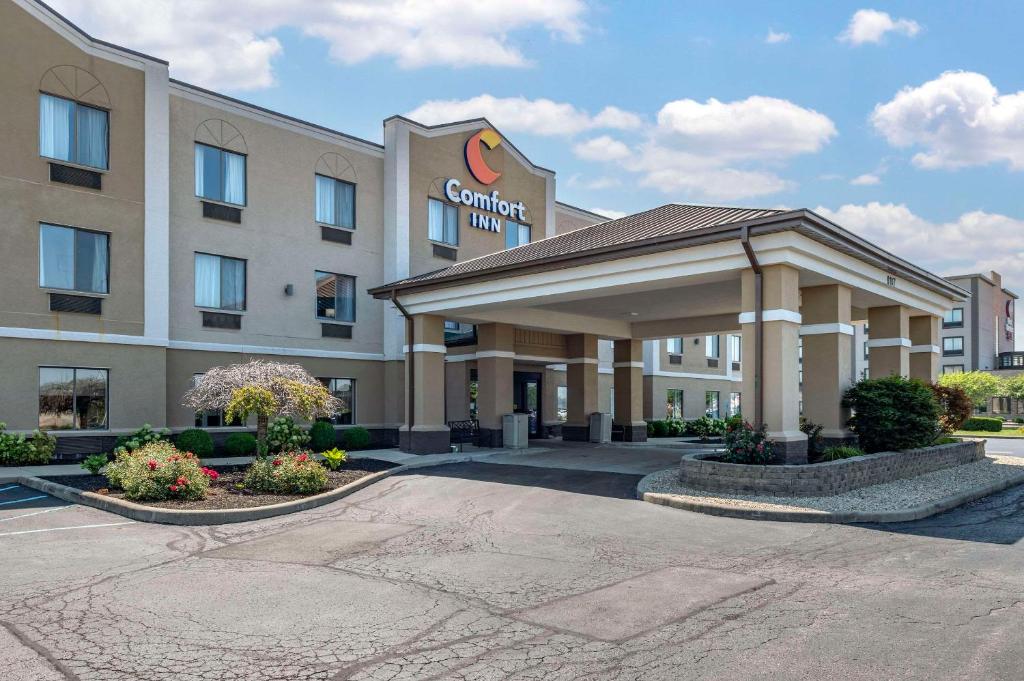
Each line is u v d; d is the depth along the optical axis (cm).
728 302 1981
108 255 1806
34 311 1686
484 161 2661
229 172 2067
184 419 1948
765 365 1305
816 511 1077
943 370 6456
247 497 1272
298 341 2184
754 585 738
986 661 530
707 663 538
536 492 1327
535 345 2398
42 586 759
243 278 2086
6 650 577
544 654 564
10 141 1666
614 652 565
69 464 1678
